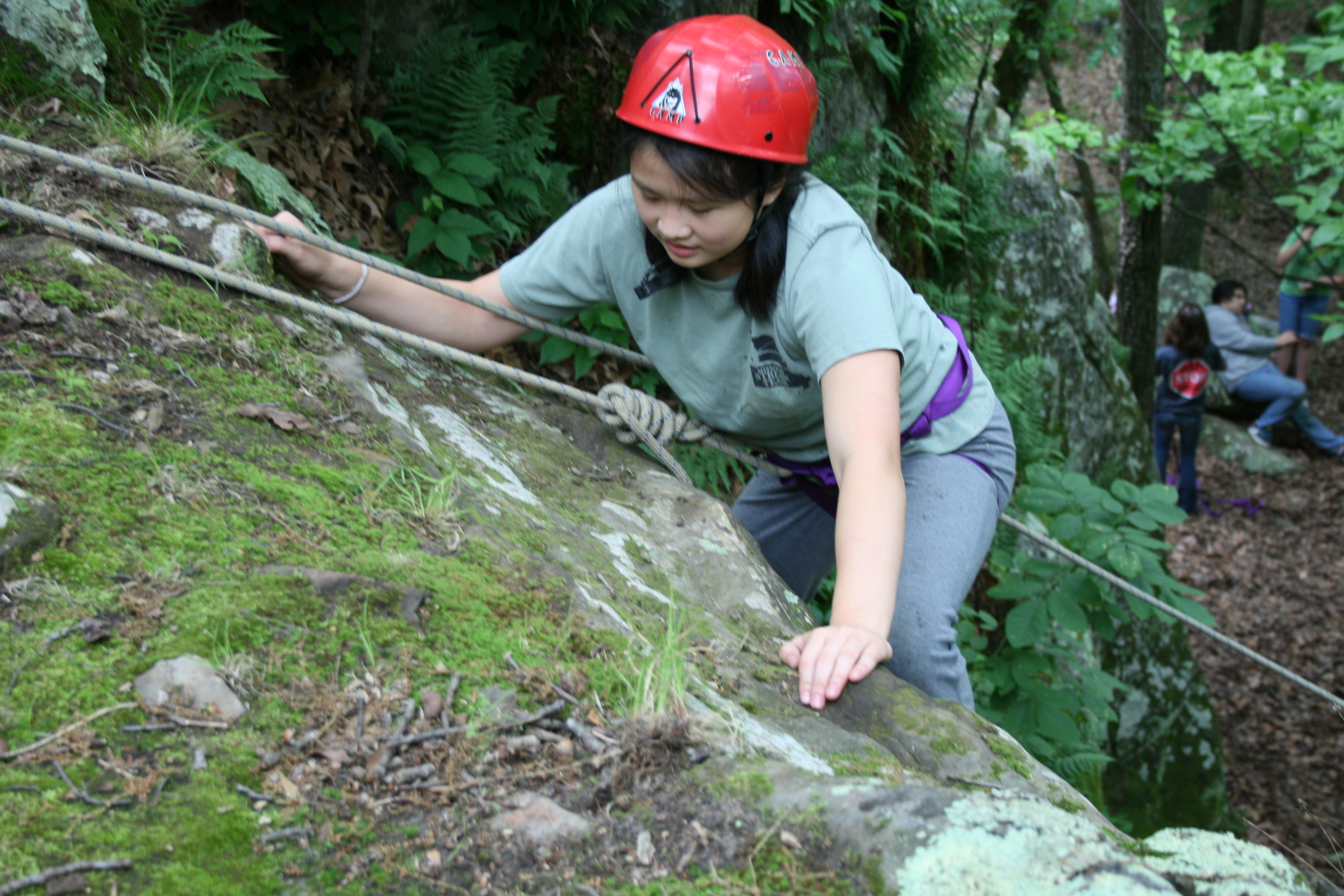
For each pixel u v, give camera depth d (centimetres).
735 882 115
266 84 325
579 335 258
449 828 123
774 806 125
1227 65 698
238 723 131
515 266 242
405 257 341
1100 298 810
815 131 455
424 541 173
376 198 342
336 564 158
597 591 175
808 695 165
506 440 231
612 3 385
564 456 237
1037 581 398
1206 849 122
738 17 188
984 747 163
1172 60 708
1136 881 105
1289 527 984
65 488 156
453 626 153
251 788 123
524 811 126
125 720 127
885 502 180
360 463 187
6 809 113
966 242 551
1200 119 694
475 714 139
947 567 225
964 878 108
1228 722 794
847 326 189
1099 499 404
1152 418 903
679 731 137
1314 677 826
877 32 498
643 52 189
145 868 111
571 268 233
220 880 111
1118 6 1083
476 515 184
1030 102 1334
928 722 166
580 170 404
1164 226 1153
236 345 200
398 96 348
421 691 141
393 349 239
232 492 167
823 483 253
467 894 115
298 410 194
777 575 223
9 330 180
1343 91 636
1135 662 673
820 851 118
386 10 349
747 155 178
